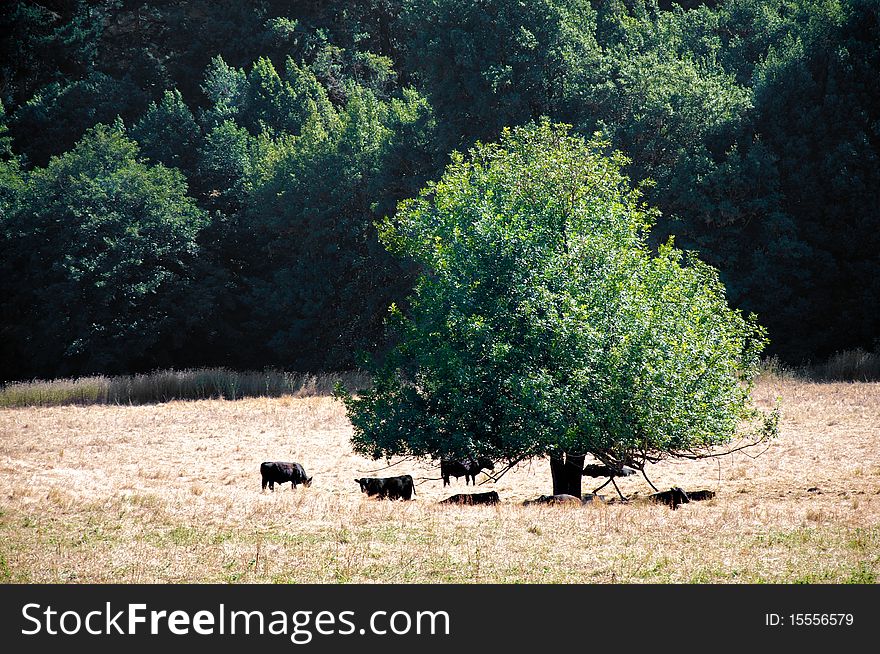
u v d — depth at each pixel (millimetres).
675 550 17594
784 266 64688
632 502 24391
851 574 15727
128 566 16828
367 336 77625
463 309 25250
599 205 27031
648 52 71000
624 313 24672
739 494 25422
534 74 64062
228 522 21109
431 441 25078
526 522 20562
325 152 78250
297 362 77125
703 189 63594
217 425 45938
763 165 63594
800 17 78062
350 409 26875
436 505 23953
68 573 16453
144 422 47406
